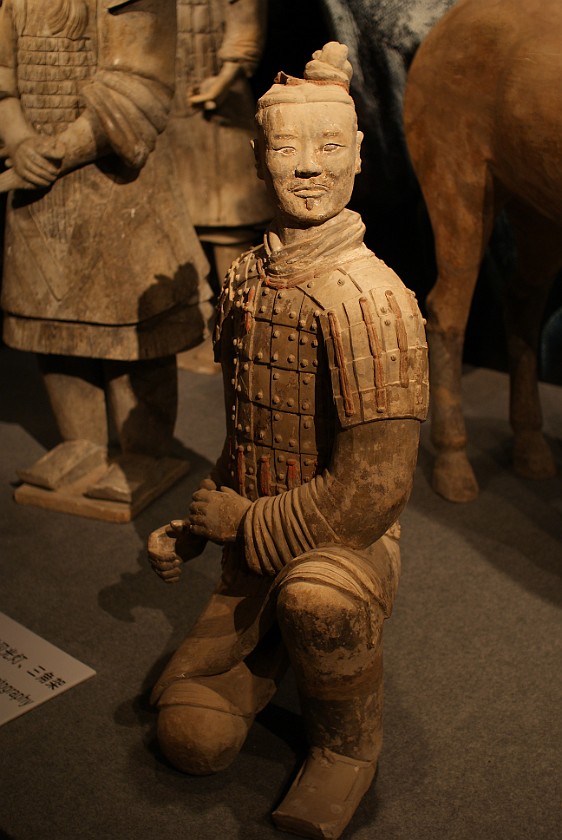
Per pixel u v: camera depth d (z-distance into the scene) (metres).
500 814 1.92
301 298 1.77
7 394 4.05
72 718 2.21
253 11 3.54
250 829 1.89
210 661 1.98
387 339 1.70
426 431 3.52
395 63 3.37
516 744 2.10
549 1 2.44
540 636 2.44
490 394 3.87
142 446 3.10
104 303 2.76
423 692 2.26
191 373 4.17
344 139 1.74
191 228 2.91
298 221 1.78
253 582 2.00
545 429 3.52
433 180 2.83
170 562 2.06
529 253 2.96
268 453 1.88
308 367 1.78
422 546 2.83
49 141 2.62
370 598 1.76
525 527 2.91
